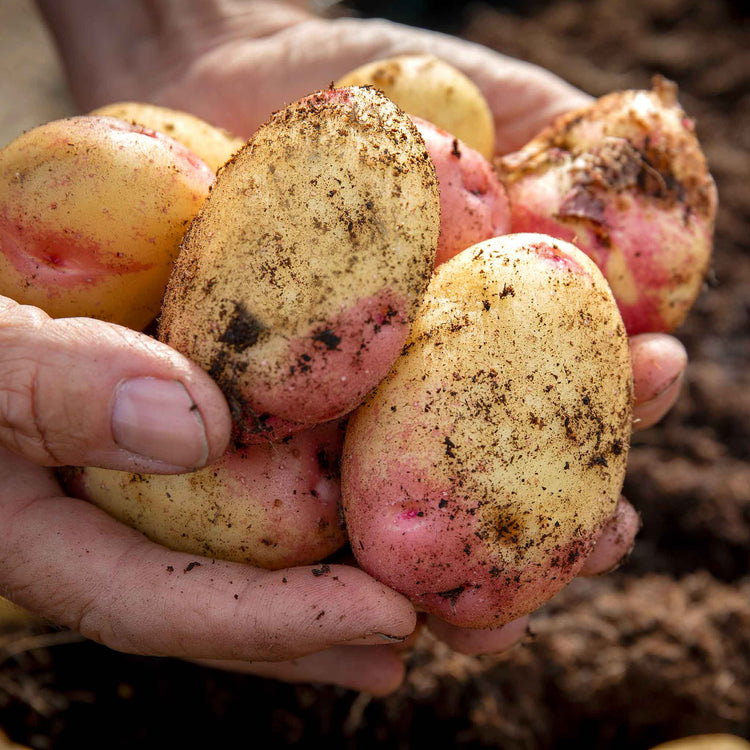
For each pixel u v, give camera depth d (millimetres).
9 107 573
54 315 234
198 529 237
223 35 382
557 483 225
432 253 218
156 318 245
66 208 226
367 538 224
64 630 319
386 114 220
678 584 382
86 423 211
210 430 211
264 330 211
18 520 235
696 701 349
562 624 360
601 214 271
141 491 237
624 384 238
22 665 329
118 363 209
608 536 261
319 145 213
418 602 231
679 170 278
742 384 436
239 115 377
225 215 215
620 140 277
